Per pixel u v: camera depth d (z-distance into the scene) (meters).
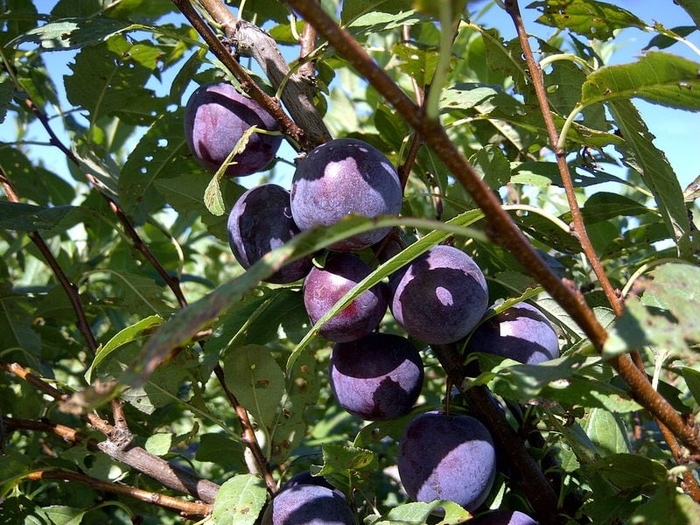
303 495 0.37
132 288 0.50
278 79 0.40
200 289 0.93
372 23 0.39
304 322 0.43
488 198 0.23
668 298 0.26
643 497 0.36
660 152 0.35
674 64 0.29
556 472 0.42
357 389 0.37
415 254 0.31
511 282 0.42
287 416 0.42
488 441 0.37
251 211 0.38
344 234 0.24
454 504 0.34
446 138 0.22
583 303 0.24
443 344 0.37
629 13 0.40
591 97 0.32
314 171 0.34
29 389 0.51
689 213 0.43
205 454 0.45
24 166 0.59
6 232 0.67
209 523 0.39
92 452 0.45
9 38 0.55
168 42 0.55
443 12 0.20
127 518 0.56
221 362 0.46
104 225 0.63
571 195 0.32
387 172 0.34
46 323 0.61
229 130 0.40
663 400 0.27
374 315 0.36
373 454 0.35
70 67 0.52
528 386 0.27
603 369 0.34
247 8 0.51
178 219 0.66
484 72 0.64
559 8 0.42
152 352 0.21
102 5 0.54
